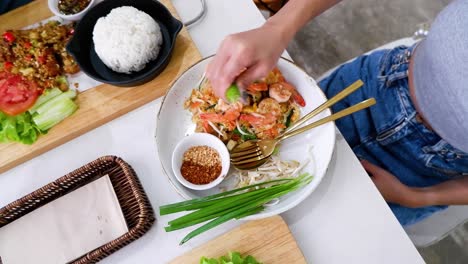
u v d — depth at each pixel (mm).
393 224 851
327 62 1503
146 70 945
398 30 1533
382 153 1045
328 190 873
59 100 922
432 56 929
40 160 922
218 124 901
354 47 1518
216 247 836
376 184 1001
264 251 831
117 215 849
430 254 1308
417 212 1059
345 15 1557
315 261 842
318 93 902
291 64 908
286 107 914
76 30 942
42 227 849
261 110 892
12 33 976
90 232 843
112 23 912
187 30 983
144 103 949
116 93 940
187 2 1012
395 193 1001
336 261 840
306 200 870
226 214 817
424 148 1019
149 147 918
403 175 1040
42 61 953
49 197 880
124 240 825
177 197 883
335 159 888
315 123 874
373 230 850
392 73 1042
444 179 1046
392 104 1032
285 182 856
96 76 944
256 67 847
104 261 853
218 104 895
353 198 867
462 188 1009
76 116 928
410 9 1552
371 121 1050
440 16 922
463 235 1314
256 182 875
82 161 917
